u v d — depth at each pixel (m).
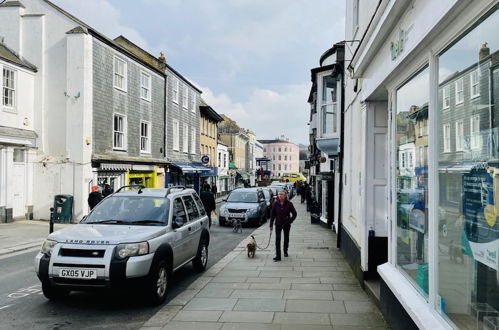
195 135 37.34
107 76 20.95
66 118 18.98
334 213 16.89
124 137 22.83
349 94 9.78
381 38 5.14
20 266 9.64
